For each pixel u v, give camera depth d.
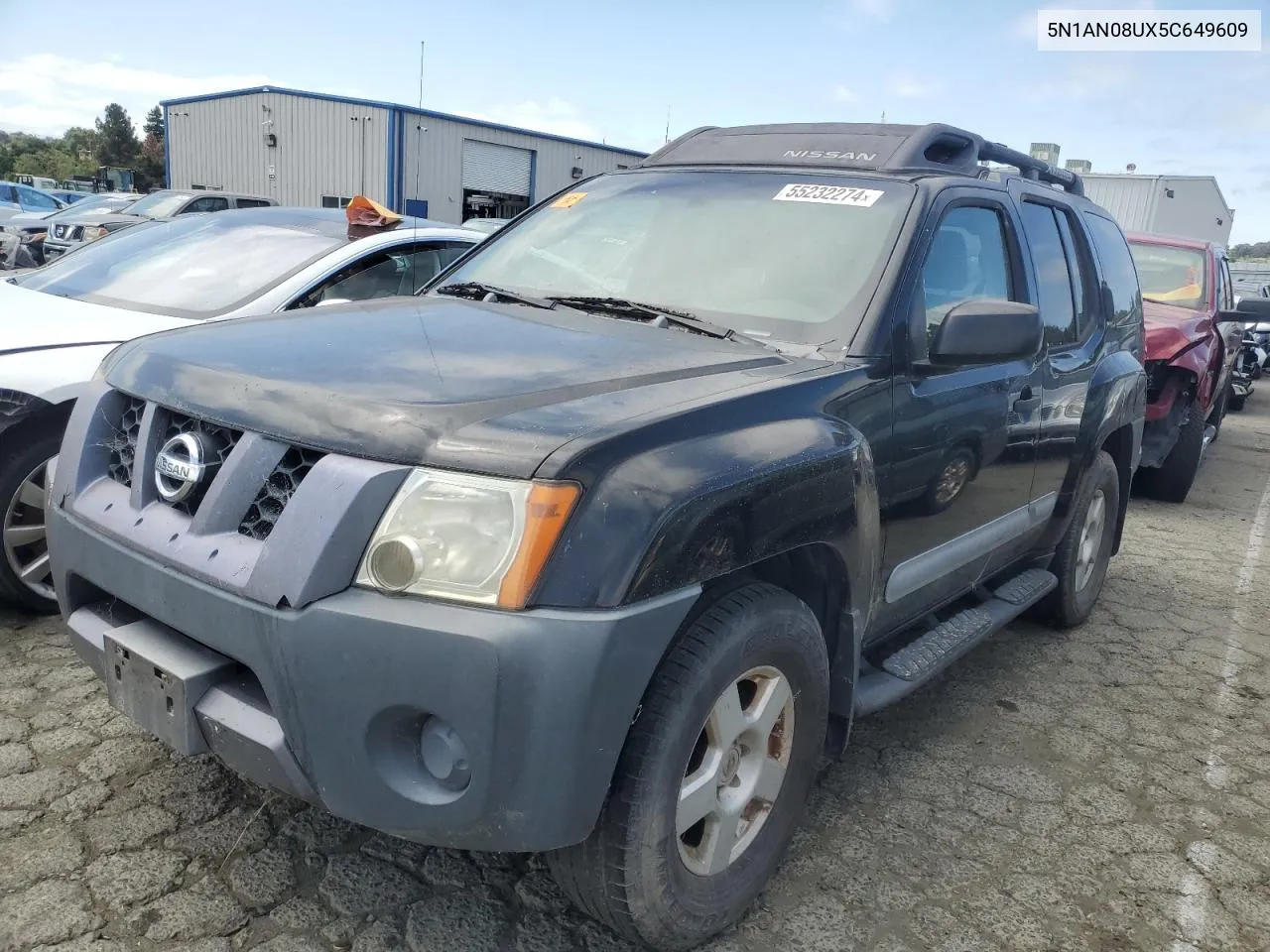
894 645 3.17
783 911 2.49
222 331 2.55
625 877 2.00
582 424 1.94
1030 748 3.47
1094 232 4.46
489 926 2.32
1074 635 4.62
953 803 3.07
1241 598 5.36
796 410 2.34
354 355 2.28
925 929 2.47
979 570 3.55
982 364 2.81
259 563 1.89
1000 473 3.38
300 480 1.96
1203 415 7.49
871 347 2.65
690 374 2.33
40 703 3.14
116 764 2.84
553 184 29.66
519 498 1.80
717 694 2.10
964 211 3.23
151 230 5.38
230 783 2.78
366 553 1.84
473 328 2.60
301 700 1.87
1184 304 8.31
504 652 1.75
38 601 3.68
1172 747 3.55
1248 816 3.12
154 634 2.16
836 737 2.68
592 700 1.80
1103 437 4.17
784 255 2.96
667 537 1.88
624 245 3.23
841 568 2.46
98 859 2.44
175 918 2.26
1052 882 2.71
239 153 28.69
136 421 2.37
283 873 2.44
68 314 4.16
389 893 2.40
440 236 5.24
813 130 3.54
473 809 1.84
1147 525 6.96
